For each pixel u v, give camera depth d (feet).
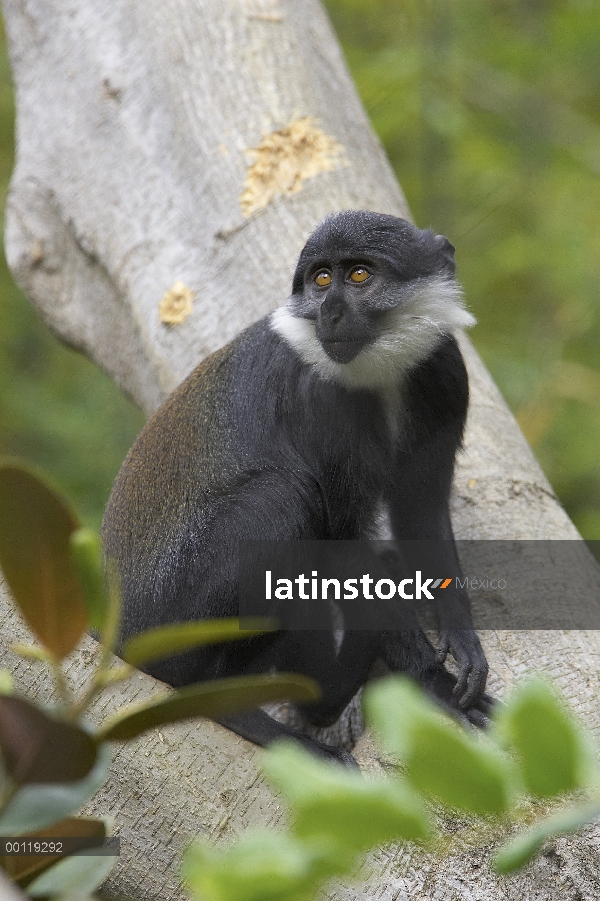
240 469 32.37
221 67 47.11
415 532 33.22
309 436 32.73
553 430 69.92
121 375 49.60
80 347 50.98
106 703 20.90
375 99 74.02
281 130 45.32
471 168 76.48
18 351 75.87
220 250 43.73
